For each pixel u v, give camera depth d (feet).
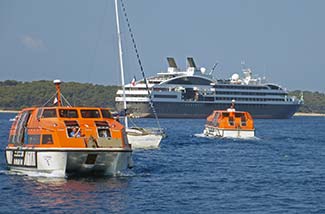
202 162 505.66
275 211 283.18
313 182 379.76
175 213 274.77
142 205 290.97
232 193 331.16
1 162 462.19
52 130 356.38
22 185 339.77
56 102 412.57
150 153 582.35
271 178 398.21
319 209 288.92
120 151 360.89
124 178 374.43
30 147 370.73
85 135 359.46
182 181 374.02
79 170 361.30
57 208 281.13
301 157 572.10
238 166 476.54
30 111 388.78
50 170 358.43
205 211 280.51
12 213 269.44
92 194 316.19
